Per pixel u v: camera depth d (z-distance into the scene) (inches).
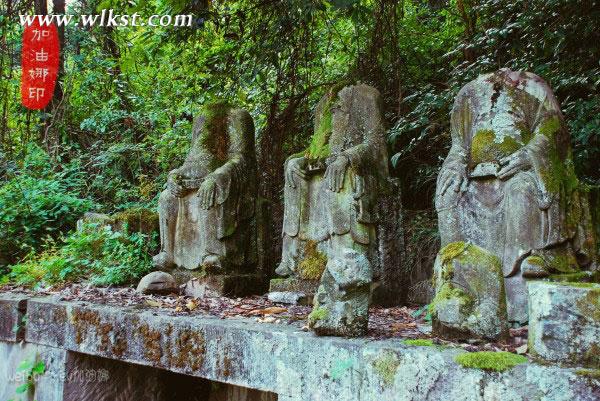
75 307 202.2
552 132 180.5
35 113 463.8
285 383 148.2
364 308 148.1
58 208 340.8
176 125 411.5
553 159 176.7
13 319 221.5
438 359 124.0
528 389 113.2
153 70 451.2
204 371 166.1
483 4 297.3
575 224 175.3
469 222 186.2
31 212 327.0
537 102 188.9
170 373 213.3
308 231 227.3
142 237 266.1
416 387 126.2
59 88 466.6
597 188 183.3
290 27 310.3
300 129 351.9
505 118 188.9
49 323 210.7
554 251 171.3
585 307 114.7
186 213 247.6
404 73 335.9
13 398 219.0
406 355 128.2
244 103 368.8
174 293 236.5
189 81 382.3
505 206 177.6
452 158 194.1
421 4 359.6
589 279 171.6
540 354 118.9
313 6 274.1
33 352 216.1
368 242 213.3
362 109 230.4
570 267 171.6
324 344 141.6
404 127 278.7
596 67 263.7
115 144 426.6
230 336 160.7
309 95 357.7
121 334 188.1
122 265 254.8
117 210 394.0
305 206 228.8
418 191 328.8
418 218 291.0
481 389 118.0
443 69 329.4
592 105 239.9
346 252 150.4
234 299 223.1
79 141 466.6
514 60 269.4
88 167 435.2
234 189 241.8
